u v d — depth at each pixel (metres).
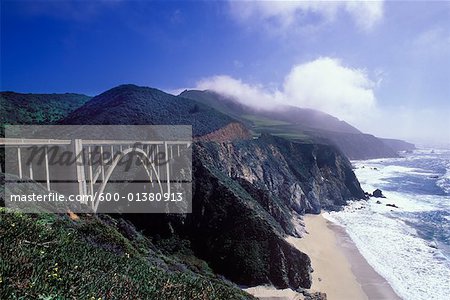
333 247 62.47
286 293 45.50
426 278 48.09
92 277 15.20
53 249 16.19
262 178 89.06
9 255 12.89
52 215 26.03
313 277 49.94
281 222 67.69
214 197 59.81
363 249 60.97
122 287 16.05
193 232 56.59
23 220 17.31
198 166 66.50
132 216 57.44
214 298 21.80
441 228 73.69
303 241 64.44
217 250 52.22
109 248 25.81
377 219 82.69
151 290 17.64
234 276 48.53
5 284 10.77
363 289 46.06
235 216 55.69
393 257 56.53
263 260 49.44
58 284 12.60
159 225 56.78
